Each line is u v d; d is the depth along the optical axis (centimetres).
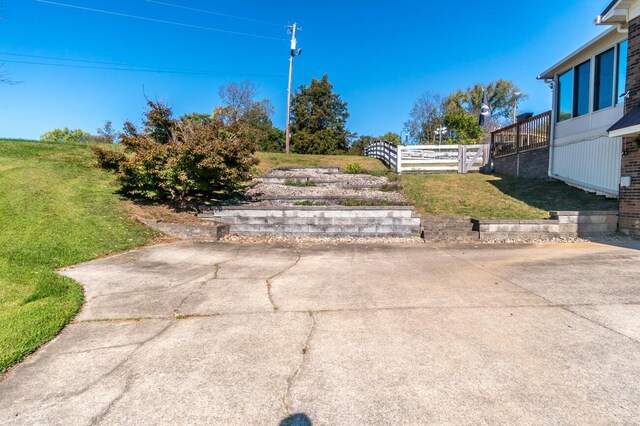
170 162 898
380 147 2173
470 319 388
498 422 227
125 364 309
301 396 258
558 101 1313
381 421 230
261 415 239
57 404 256
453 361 301
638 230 838
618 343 327
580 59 1192
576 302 433
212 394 263
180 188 970
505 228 867
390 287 505
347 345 334
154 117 963
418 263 648
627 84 891
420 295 470
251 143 1023
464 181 1395
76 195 975
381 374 284
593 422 225
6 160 1151
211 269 621
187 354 324
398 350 322
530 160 1457
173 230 888
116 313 424
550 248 766
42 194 932
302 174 1504
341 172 1614
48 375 294
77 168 1192
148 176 958
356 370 291
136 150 945
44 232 741
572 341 333
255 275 581
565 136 1268
